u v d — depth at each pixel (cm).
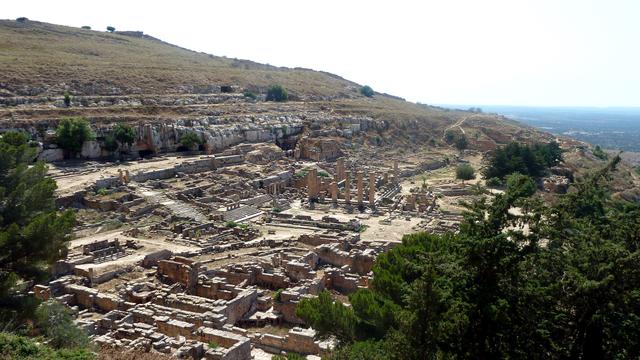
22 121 9594
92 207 7781
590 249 2730
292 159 12750
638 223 3005
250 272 5316
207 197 8825
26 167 3788
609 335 2720
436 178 13650
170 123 11569
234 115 13475
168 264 5206
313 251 6272
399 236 7781
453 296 2564
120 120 11088
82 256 5619
